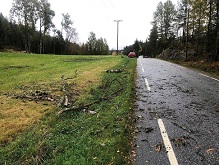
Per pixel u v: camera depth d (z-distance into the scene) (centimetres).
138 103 863
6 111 778
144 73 1733
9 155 489
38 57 3625
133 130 602
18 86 1237
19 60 3073
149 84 1254
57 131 598
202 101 880
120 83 1220
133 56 4359
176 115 717
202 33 3559
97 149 493
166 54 4791
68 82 1280
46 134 577
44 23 6112
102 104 839
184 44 4512
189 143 523
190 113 735
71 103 852
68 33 7644
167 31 6606
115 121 655
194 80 1396
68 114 734
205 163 443
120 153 478
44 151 494
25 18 5753
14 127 638
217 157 463
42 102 888
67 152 484
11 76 1689
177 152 485
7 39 7669
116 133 573
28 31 6244
